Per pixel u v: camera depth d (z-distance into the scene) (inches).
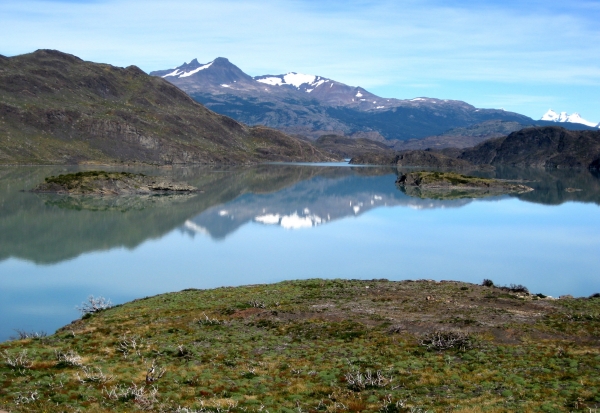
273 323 1644.9
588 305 1801.2
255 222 4997.5
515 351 1299.2
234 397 1064.8
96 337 1503.4
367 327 1565.0
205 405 1014.4
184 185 7603.4
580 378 1083.3
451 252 3676.2
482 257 3516.2
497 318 1617.9
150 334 1540.4
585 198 7741.1
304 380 1158.3
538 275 3006.9
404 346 1382.9
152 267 3070.9
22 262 3085.6
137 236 4060.0
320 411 994.1
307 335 1513.3
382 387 1111.6
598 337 1413.6
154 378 1166.3
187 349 1378.0
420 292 2053.4
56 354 1310.3
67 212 5098.4
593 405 945.5
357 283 2292.1
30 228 4165.8
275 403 1034.1
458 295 1985.7
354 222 5182.1
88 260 3201.3
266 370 1230.3
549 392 1023.0
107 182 7012.8
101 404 1013.8
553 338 1416.1
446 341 1386.6
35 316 2123.5
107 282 2701.8
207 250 3627.0
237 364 1277.1
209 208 5816.9
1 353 1300.4
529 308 1771.7
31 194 6461.6
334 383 1140.5
